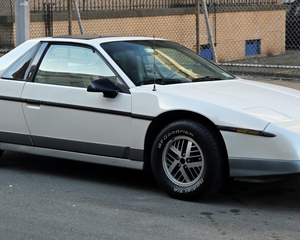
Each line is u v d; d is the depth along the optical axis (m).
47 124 4.71
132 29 13.55
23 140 4.90
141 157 4.26
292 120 3.80
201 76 4.83
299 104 4.20
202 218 3.69
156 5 14.15
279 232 3.39
